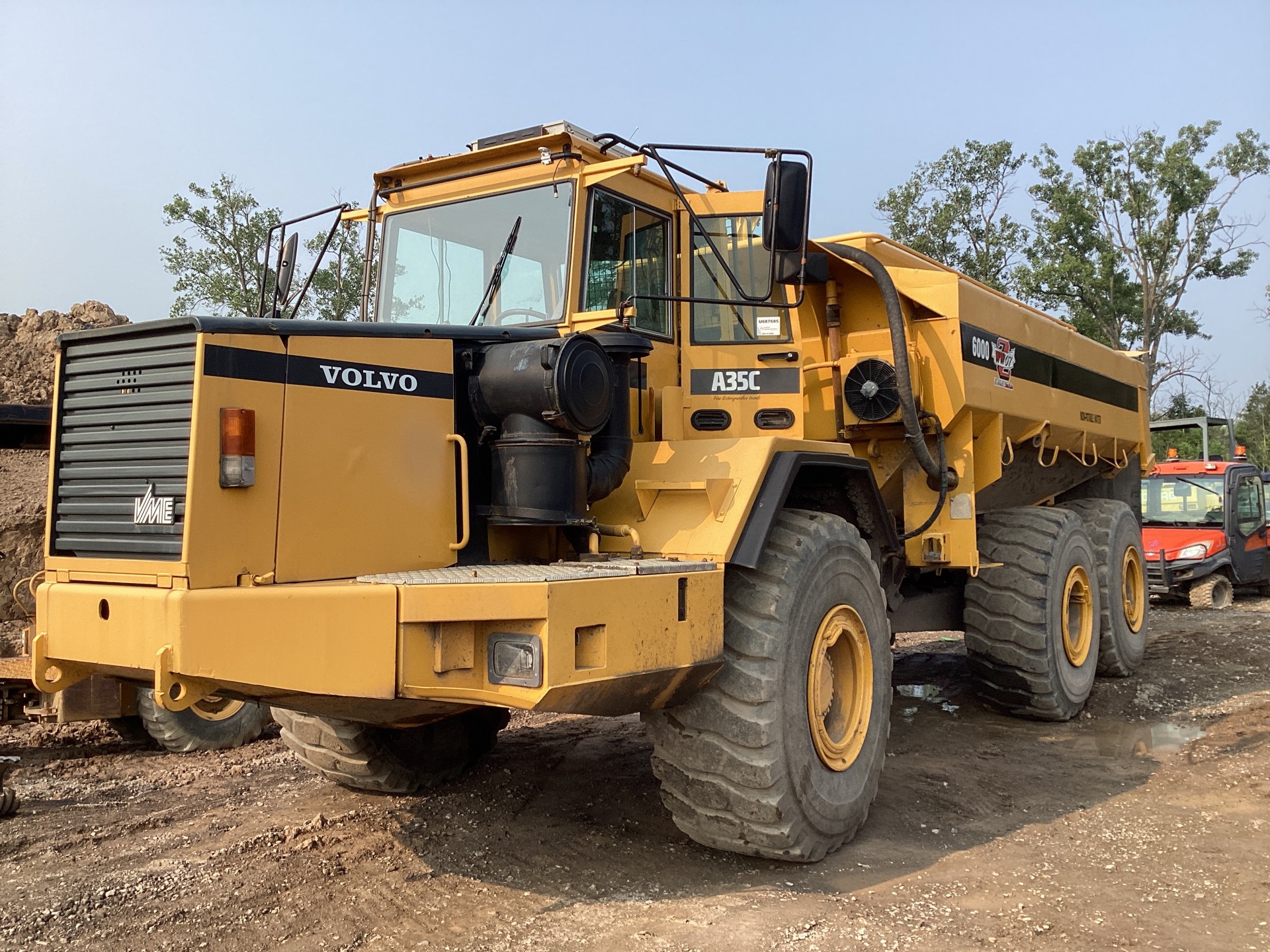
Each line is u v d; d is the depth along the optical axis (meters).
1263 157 32.62
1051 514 7.13
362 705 3.38
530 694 3.24
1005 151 33.16
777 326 5.11
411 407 3.63
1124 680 8.09
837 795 4.25
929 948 3.23
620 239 4.53
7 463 8.98
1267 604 14.73
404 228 4.76
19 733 6.66
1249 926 3.44
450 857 4.13
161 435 3.15
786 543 4.22
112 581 3.25
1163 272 33.59
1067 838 4.47
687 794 3.95
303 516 3.28
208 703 6.27
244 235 24.09
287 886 3.79
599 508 4.33
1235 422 39.38
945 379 5.78
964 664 9.10
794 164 4.16
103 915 3.51
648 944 3.24
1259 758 5.66
